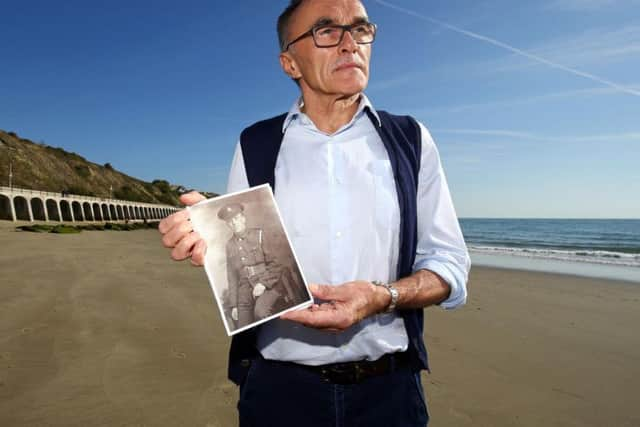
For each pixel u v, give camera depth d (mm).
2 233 24812
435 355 4730
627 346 5293
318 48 1201
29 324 5176
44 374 3736
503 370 4320
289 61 1383
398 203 1194
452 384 3912
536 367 4438
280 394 1215
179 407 3242
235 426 3004
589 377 4184
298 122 1321
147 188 112812
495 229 64125
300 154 1258
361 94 1291
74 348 4410
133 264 11656
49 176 73812
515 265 16094
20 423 2943
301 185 1221
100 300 6633
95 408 3182
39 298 6535
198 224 1117
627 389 3898
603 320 6770
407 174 1210
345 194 1195
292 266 1062
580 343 5395
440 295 1115
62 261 11617
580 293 9414
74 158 92000
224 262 1087
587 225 82875
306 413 1194
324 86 1224
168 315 5906
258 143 1332
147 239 28438
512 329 5988
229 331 1041
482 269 14531
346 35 1189
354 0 1246
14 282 7816
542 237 42406
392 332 1219
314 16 1206
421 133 1309
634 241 35156
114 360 4121
